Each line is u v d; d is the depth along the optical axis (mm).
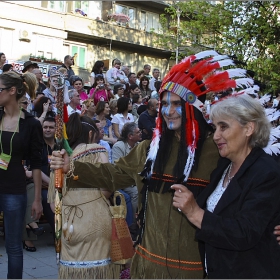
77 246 2846
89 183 2568
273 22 12734
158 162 2281
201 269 2197
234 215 1854
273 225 1899
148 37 21594
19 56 16328
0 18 15648
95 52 20328
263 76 11695
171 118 2262
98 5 20609
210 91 2260
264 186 1823
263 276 1850
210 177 2184
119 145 5113
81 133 3000
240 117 1927
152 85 11367
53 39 17594
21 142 3229
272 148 2447
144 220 2328
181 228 2207
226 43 12828
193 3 14156
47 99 5820
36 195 3412
